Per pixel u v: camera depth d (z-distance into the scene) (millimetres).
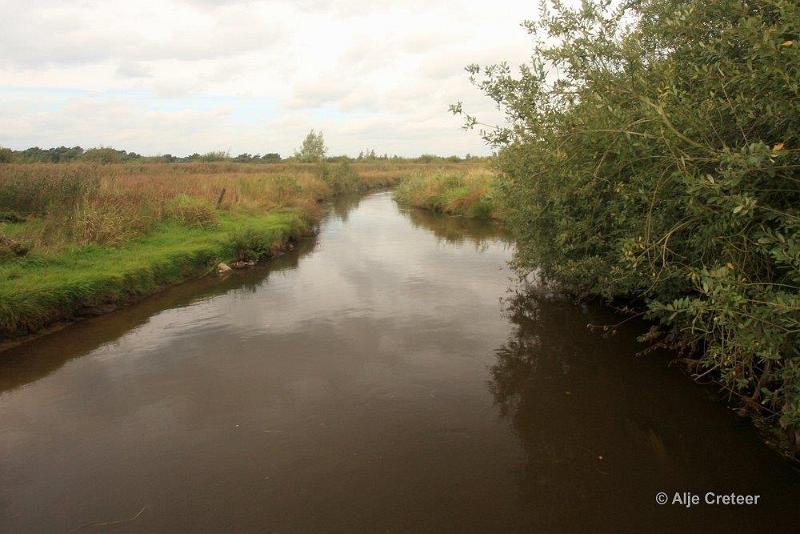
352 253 14719
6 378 6484
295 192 24672
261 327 8281
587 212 7105
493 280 11148
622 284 7051
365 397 5852
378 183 50656
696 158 4062
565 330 7910
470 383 6176
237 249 13492
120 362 6941
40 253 9883
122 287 9633
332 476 4449
